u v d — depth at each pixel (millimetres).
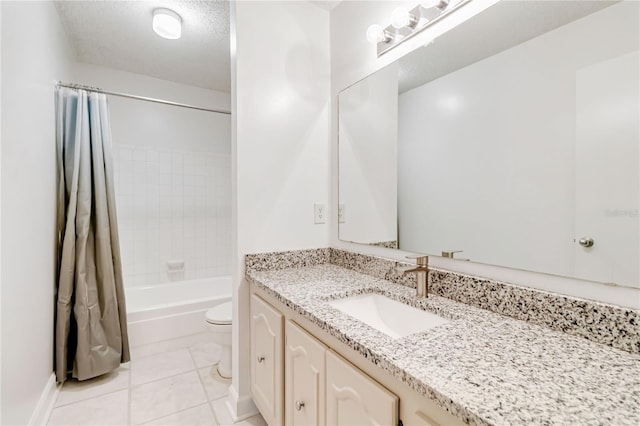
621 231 748
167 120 3043
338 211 1777
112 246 2039
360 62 1604
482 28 1060
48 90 1757
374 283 1373
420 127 1298
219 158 3340
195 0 1851
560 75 860
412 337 809
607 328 762
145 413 1611
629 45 733
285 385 1222
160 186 3010
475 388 580
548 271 891
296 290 1254
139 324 2268
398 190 1407
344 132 1726
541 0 905
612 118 761
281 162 1665
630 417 500
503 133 1002
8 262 1195
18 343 1276
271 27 1620
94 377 1947
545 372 638
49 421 1545
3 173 1165
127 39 2289
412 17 1273
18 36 1330
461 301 1100
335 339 921
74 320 1892
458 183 1150
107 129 2072
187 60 2625
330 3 1749
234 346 1619
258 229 1605
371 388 756
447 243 1194
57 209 1901
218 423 1542
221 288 3199
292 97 1692
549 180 886
